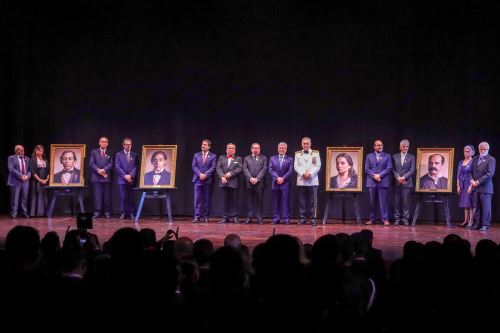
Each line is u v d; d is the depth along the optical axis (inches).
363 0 442.9
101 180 440.8
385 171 407.5
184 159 464.1
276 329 93.9
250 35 456.1
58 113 471.8
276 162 414.3
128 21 466.3
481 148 383.6
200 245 138.2
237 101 458.6
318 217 452.4
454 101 434.9
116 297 95.7
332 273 102.3
